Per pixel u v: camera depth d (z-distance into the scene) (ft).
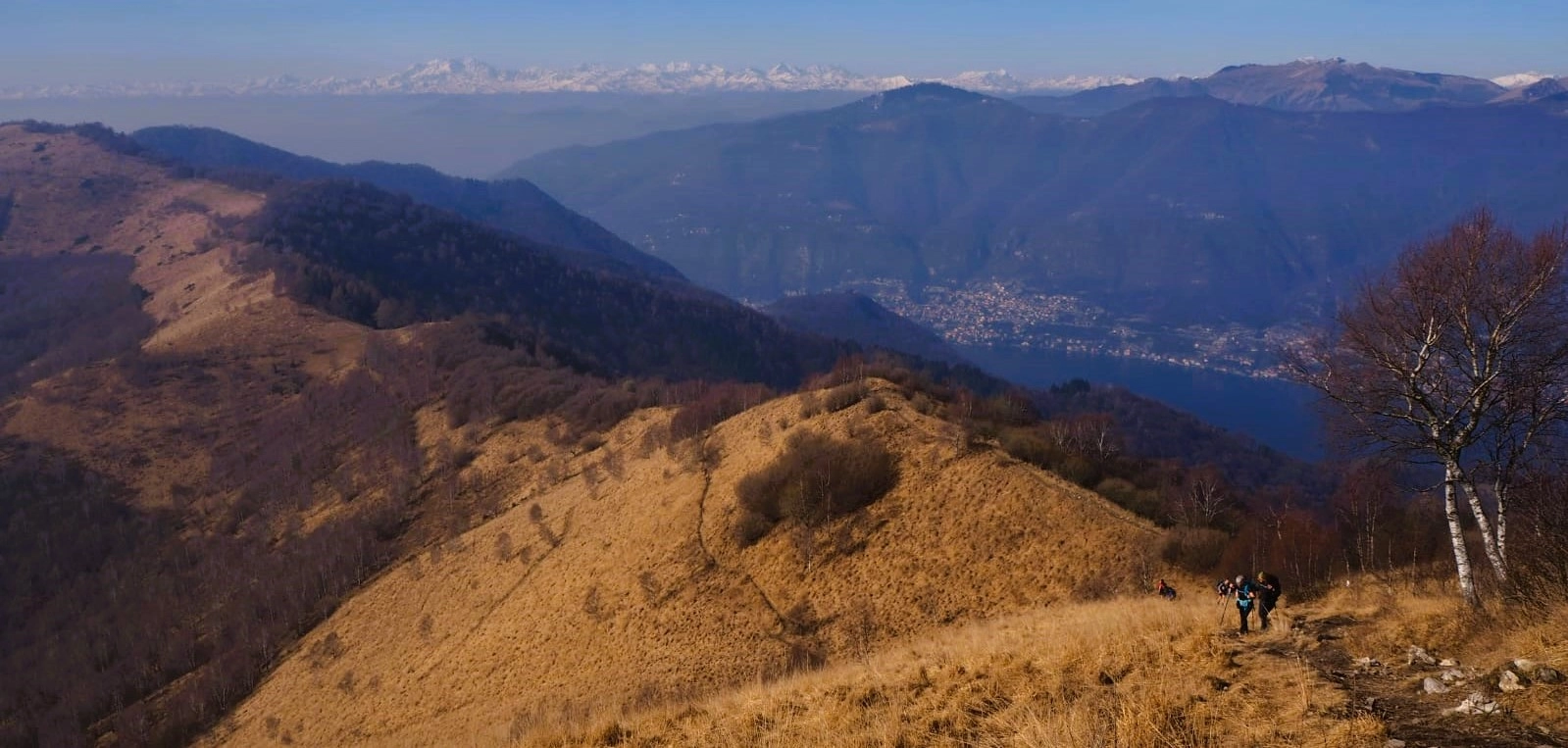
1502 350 59.36
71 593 392.88
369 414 475.31
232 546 390.01
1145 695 40.14
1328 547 126.11
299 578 313.32
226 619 318.24
